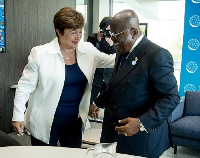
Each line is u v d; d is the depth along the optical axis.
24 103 1.53
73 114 1.65
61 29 1.44
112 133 1.36
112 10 5.34
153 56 1.21
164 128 1.39
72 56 1.58
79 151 1.20
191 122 2.96
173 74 1.23
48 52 1.48
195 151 3.11
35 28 3.69
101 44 2.88
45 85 1.53
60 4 4.19
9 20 3.24
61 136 1.70
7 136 1.43
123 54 1.36
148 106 1.29
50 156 1.13
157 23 4.63
